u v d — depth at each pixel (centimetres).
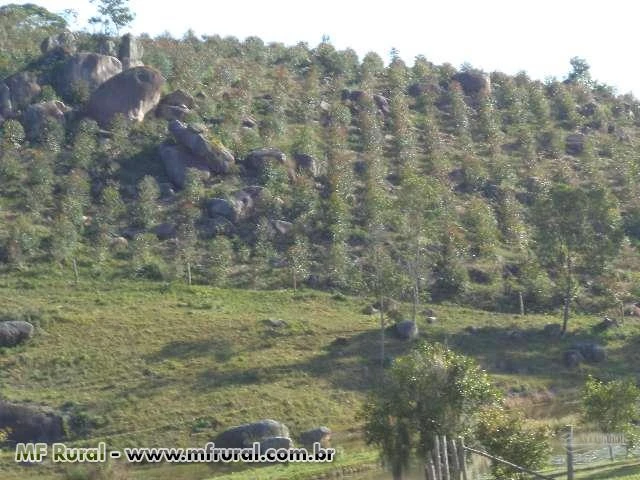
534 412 5609
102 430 5016
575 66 14738
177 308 6644
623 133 12075
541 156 10725
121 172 8638
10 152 8650
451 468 3203
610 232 7512
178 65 10650
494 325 7019
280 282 7469
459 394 3494
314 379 5803
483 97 12119
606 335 6994
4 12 12050
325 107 10931
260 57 12494
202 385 5556
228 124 9481
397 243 8019
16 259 7162
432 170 9531
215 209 8150
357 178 9250
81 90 9569
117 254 7581
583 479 3362
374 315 6981
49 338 5922
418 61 13362
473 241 8269
